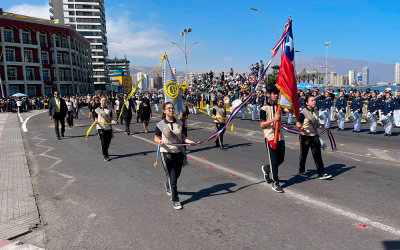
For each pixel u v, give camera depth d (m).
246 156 8.66
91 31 111.62
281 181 6.16
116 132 14.97
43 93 58.91
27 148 10.95
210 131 14.75
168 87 9.65
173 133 4.95
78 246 3.78
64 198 5.55
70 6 108.94
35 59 57.88
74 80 68.31
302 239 3.74
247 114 24.48
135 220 4.49
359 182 5.87
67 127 17.77
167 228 4.20
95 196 5.62
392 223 4.08
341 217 4.32
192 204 5.07
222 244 3.70
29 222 4.46
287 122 17.75
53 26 61.19
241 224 4.23
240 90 34.28
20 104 38.56
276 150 5.50
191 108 28.27
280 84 5.54
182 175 6.86
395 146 9.49
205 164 7.82
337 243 3.61
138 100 19.98
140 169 7.54
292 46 5.74
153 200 5.32
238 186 5.91
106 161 8.54
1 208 5.02
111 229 4.22
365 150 8.99
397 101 14.27
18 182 6.52
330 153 8.73
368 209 4.56
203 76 51.91
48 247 3.78
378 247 3.49
